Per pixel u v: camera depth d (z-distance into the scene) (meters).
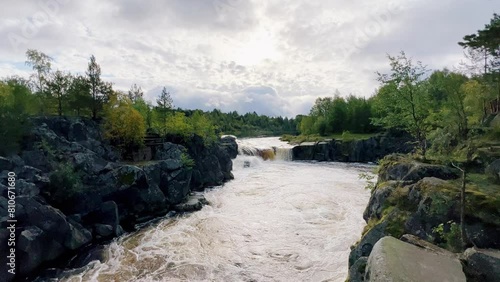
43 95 28.73
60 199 17.88
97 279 13.75
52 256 15.12
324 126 83.62
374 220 11.62
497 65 22.61
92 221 19.30
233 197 28.42
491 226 8.42
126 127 27.73
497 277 6.77
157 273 14.15
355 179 36.69
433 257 6.78
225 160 38.50
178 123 34.22
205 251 16.50
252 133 121.25
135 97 51.72
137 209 21.97
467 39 20.78
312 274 13.52
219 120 115.62
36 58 30.00
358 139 59.53
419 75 20.33
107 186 20.45
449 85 19.16
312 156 60.97
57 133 23.69
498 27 18.69
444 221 9.21
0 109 18.47
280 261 15.00
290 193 29.06
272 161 57.81
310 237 17.78
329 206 24.05
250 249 16.58
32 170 17.72
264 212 23.27
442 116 19.72
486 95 24.91
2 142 17.80
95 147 25.27
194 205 24.59
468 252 7.31
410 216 9.92
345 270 13.52
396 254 6.62
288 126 142.12
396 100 21.14
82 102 28.69
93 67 29.69
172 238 18.48
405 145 55.47
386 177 14.93
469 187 10.34
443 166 12.80
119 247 17.27
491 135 16.89
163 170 25.05
